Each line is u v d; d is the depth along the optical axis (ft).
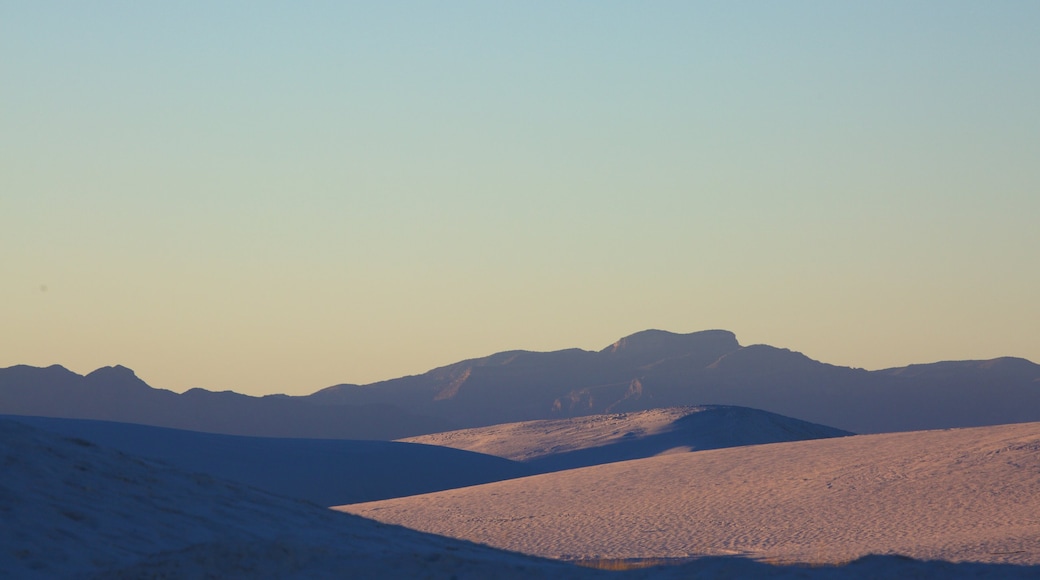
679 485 243.81
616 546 176.45
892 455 244.42
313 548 89.35
